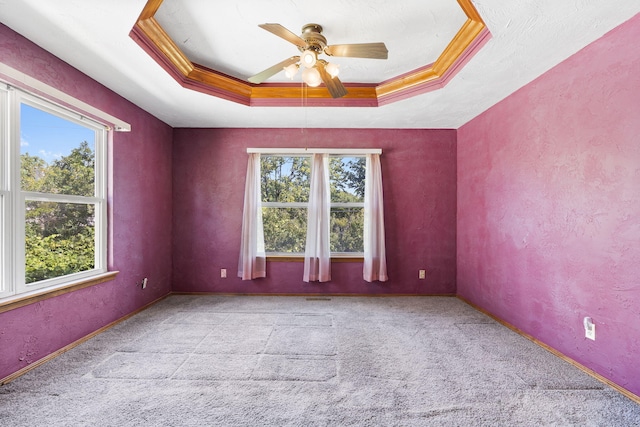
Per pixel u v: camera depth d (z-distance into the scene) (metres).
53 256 2.29
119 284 2.91
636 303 1.71
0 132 1.89
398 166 3.95
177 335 2.62
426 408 1.66
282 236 4.03
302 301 3.68
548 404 1.70
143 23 1.96
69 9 1.67
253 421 1.55
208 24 2.11
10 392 1.75
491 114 3.13
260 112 3.34
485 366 2.12
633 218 1.72
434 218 3.95
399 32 2.19
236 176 3.96
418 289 3.95
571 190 2.13
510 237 2.82
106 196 2.78
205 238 3.96
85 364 2.10
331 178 4.03
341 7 1.93
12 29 1.85
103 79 2.54
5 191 1.92
